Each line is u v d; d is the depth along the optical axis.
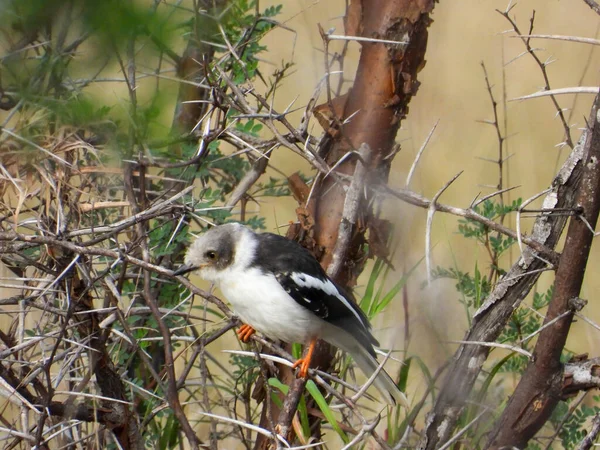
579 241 8.30
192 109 11.25
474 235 11.44
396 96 10.58
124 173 9.09
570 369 8.69
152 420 10.70
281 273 9.86
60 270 8.77
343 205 10.70
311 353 9.95
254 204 15.34
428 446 9.95
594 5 8.00
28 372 9.49
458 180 16.55
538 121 17.56
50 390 8.09
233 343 14.02
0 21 4.98
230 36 11.04
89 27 4.99
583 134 9.09
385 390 10.34
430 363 11.34
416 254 12.53
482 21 19.55
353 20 10.85
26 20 4.99
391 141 10.77
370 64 10.66
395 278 11.98
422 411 12.19
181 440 10.55
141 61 6.23
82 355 9.23
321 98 14.62
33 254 10.28
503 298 9.53
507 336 11.42
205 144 9.41
